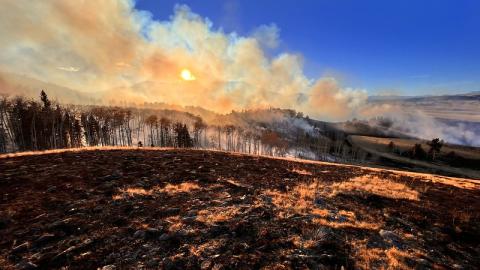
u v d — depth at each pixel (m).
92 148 29.41
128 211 12.24
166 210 12.47
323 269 8.54
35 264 8.16
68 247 9.13
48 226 10.38
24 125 61.72
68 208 12.18
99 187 15.20
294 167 26.25
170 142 95.81
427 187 20.98
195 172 20.00
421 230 12.54
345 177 23.05
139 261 8.52
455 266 9.65
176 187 16.09
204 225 11.08
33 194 13.55
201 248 9.38
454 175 124.50
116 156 23.94
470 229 12.98
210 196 14.91
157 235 10.15
